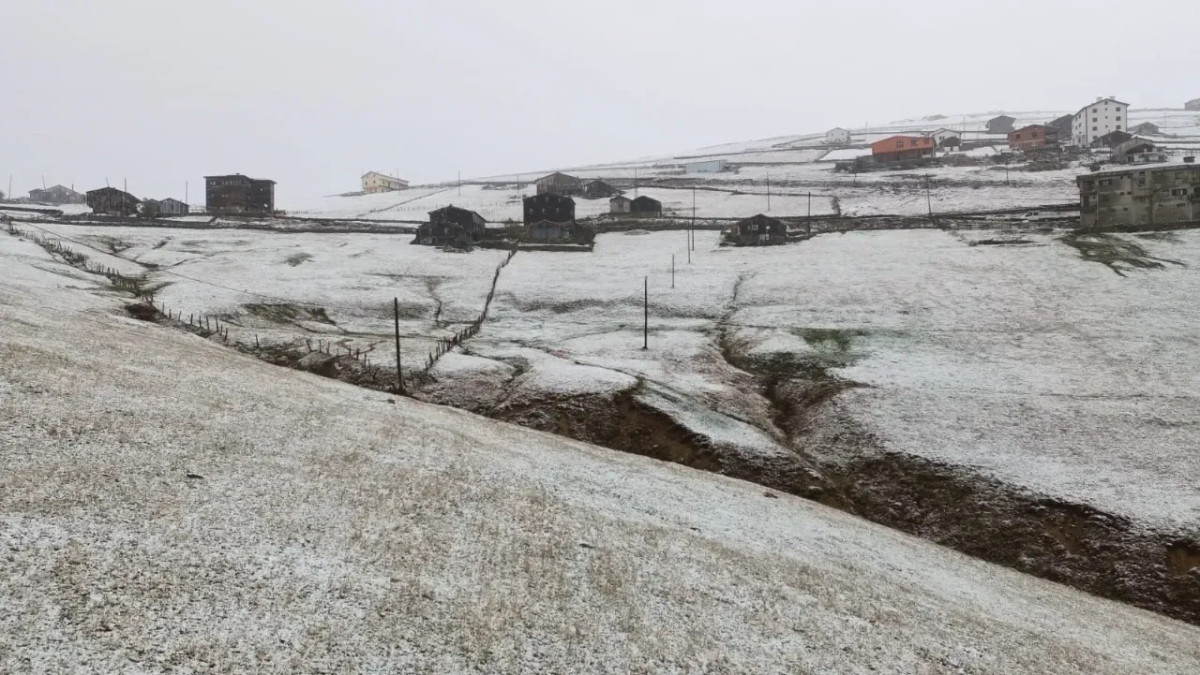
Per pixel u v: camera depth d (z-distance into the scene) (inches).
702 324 2952.8
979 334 2591.0
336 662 600.1
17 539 663.8
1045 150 7126.0
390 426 1350.9
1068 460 1691.7
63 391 1068.5
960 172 6550.2
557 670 650.8
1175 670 957.8
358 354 2303.2
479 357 2400.3
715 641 756.6
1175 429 1801.2
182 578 670.5
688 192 6914.4
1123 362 2256.4
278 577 708.7
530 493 1115.3
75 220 4682.6
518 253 4372.5
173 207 5442.9
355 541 823.1
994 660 845.8
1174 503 1492.4
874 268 3538.4
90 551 677.3
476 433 1480.1
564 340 2731.3
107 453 903.7
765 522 1264.8
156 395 1179.3
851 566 1107.3
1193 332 2460.6
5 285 1999.3
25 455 837.2
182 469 916.0
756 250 4217.5
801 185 6752.0
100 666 534.3
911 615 936.9
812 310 2999.5
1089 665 899.4
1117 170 4062.5
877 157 7588.6
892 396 2069.4
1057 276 3152.1
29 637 545.6
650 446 1801.2
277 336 2429.9
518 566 844.0
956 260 3555.6
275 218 5359.3
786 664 736.3
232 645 592.7
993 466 1685.5
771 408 2160.4
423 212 6373.0
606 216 5442.9
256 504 864.9
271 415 1238.9
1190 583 1306.6
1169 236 3622.0
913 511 1601.9
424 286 3567.9
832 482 1715.1
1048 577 1384.1
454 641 663.1
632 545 979.3
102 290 2618.1
